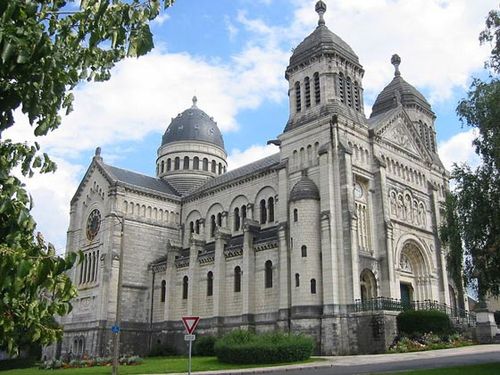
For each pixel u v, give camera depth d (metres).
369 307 48.66
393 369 31.28
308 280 51.31
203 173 87.81
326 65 60.47
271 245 57.09
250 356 41.50
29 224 8.20
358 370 32.09
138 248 70.81
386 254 55.59
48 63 8.62
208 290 62.91
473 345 48.44
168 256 67.81
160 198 75.00
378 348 46.59
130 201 71.94
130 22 9.72
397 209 60.94
